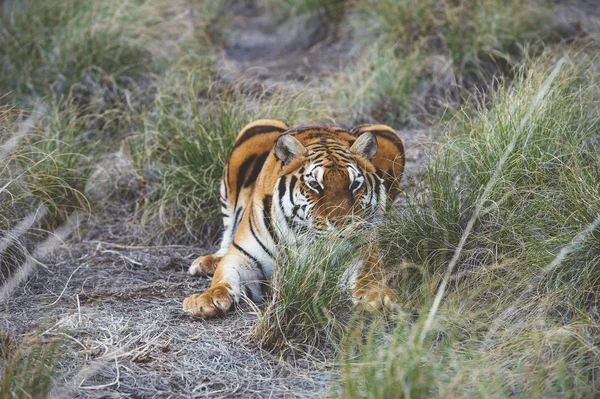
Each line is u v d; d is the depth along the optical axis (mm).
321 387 7422
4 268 9680
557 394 6867
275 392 7387
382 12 16453
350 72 15508
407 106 14328
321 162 8703
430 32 15758
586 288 8102
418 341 7043
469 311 8281
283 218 8836
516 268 8508
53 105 13211
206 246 11414
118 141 13500
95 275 10109
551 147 9789
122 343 8125
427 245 9172
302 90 13641
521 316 8117
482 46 14773
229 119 12180
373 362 7094
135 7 16141
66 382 7344
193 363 7836
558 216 8711
